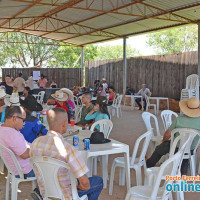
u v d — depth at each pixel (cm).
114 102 1194
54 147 238
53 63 3189
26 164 317
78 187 254
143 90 1309
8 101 469
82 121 517
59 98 548
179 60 1280
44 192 251
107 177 411
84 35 1631
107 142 363
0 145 304
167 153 409
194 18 1082
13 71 1964
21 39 3033
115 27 1395
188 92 1007
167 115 537
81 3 1127
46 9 1240
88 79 1948
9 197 363
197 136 397
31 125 381
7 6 1135
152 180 314
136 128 863
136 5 1067
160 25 1257
